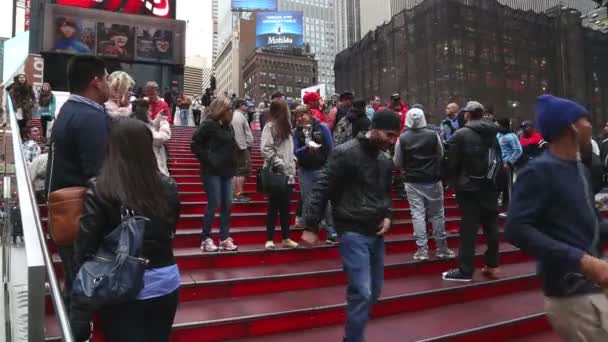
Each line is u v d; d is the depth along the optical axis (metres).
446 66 36.62
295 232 5.84
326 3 156.50
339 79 51.47
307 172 5.45
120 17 28.47
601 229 2.06
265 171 5.11
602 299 1.97
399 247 5.88
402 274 5.01
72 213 2.45
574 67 40.22
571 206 2.00
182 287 3.98
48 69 26.80
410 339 3.47
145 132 2.09
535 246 1.97
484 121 4.77
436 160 5.24
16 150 3.59
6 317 3.52
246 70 121.62
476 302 4.51
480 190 4.70
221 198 4.97
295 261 5.15
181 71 30.03
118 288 1.78
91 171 2.60
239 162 6.92
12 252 3.23
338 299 4.09
